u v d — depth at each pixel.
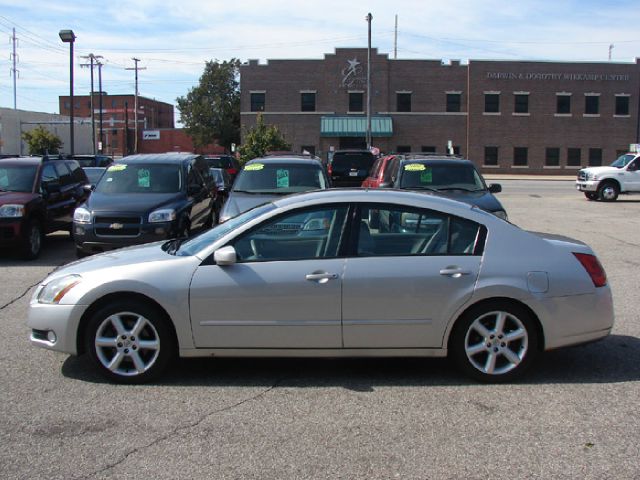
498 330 5.26
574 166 54.22
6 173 12.30
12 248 11.47
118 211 10.60
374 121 53.00
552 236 5.89
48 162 13.05
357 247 5.27
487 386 5.25
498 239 5.32
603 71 53.41
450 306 5.20
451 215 5.37
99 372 5.30
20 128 62.09
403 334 5.22
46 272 10.52
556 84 53.41
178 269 5.23
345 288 5.16
